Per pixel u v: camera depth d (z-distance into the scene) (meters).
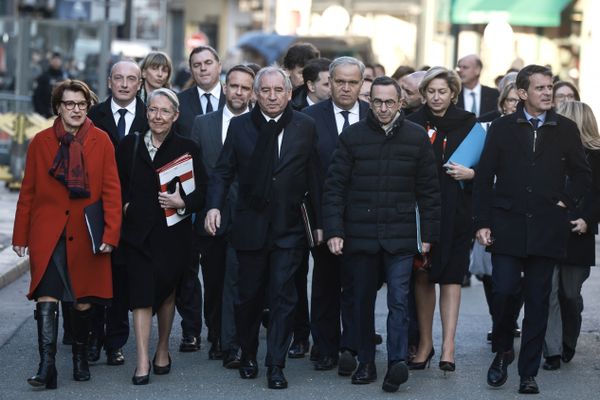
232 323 20.39
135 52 88.38
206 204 19.52
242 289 19.25
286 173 19.06
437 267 19.88
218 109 22.06
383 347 22.39
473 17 49.47
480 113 31.47
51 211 18.62
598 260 34.78
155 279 19.06
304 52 24.27
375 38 52.84
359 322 19.25
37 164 18.69
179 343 22.38
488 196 19.12
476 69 31.34
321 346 20.41
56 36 58.03
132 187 19.11
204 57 23.03
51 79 52.59
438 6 50.22
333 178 19.16
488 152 19.16
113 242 18.62
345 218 19.23
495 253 18.98
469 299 27.78
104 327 21.08
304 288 21.23
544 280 18.83
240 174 19.23
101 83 57.31
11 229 35.88
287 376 19.83
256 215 19.02
